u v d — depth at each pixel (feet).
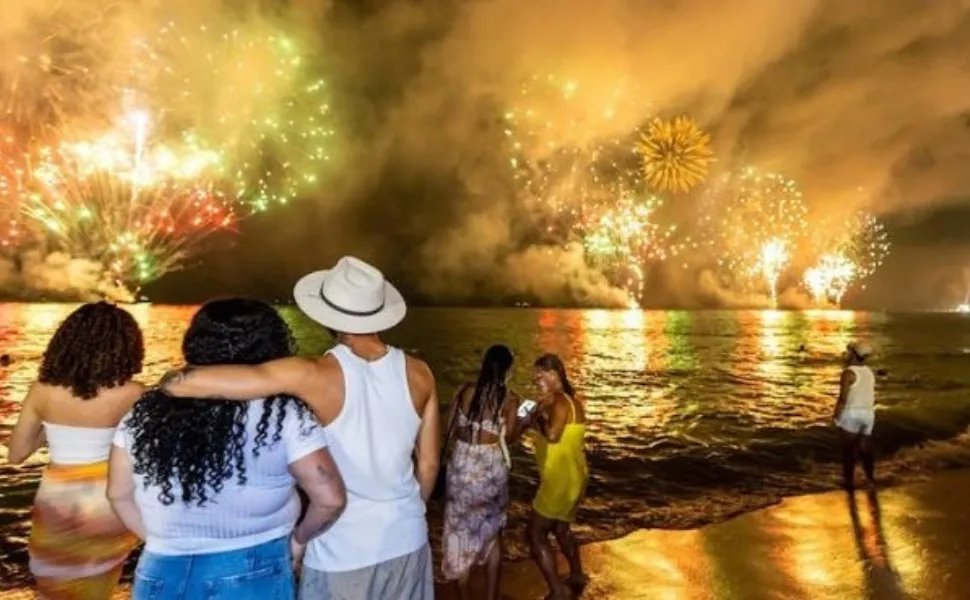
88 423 10.52
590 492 28.50
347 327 9.36
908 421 46.44
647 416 53.26
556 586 16.53
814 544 20.47
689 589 17.12
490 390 15.07
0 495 29.60
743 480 30.55
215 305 8.50
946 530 21.90
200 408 7.86
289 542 8.59
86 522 10.53
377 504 9.25
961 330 263.49
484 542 15.07
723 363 114.62
